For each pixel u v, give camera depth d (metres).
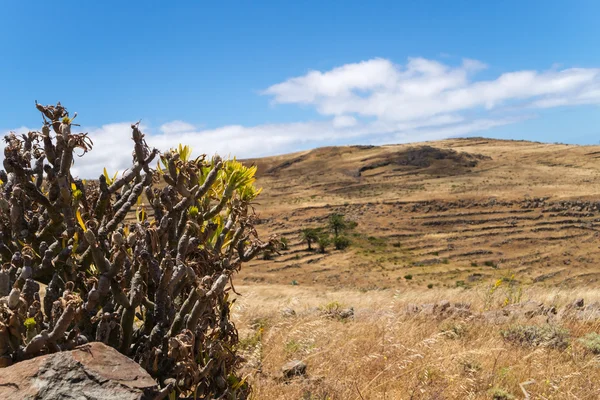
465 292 11.86
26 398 1.97
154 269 2.48
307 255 118.81
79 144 2.47
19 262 2.36
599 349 6.05
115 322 2.44
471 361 5.20
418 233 140.25
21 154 2.54
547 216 143.25
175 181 2.72
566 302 10.16
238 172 2.92
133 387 2.07
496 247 125.94
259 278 102.25
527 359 5.54
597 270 101.38
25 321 2.18
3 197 2.62
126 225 2.80
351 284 98.75
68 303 2.17
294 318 7.89
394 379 4.48
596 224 134.25
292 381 4.40
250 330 6.25
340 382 4.49
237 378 2.93
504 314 8.56
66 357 2.09
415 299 11.16
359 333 6.41
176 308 2.72
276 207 174.75
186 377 2.45
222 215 3.04
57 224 2.60
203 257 2.73
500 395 4.38
